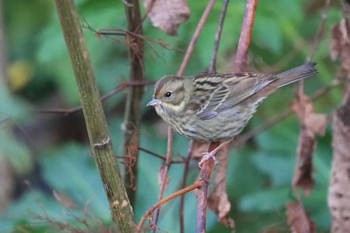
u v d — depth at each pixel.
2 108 11.56
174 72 12.88
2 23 14.68
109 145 7.21
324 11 10.61
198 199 7.77
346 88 10.35
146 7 9.75
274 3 12.45
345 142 10.30
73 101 14.95
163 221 12.24
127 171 9.97
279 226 11.82
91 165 13.21
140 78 10.42
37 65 15.68
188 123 10.50
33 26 15.98
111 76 14.34
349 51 10.24
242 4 12.09
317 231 11.99
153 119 15.47
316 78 13.51
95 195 12.89
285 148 12.77
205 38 11.92
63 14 6.75
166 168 8.99
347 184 10.38
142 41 9.93
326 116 10.54
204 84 10.56
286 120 13.05
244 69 9.30
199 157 9.92
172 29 9.82
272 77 10.46
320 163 12.59
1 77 14.52
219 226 12.46
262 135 12.91
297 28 12.90
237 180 13.08
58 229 9.00
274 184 12.51
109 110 15.17
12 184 14.84
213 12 12.06
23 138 15.55
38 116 16.47
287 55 13.02
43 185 15.41
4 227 11.19
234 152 13.24
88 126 7.14
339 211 10.48
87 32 13.44
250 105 10.54
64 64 14.77
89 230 8.64
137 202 12.79
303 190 10.63
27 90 16.48
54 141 16.59
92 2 12.09
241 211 12.68
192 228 12.23
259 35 12.37
